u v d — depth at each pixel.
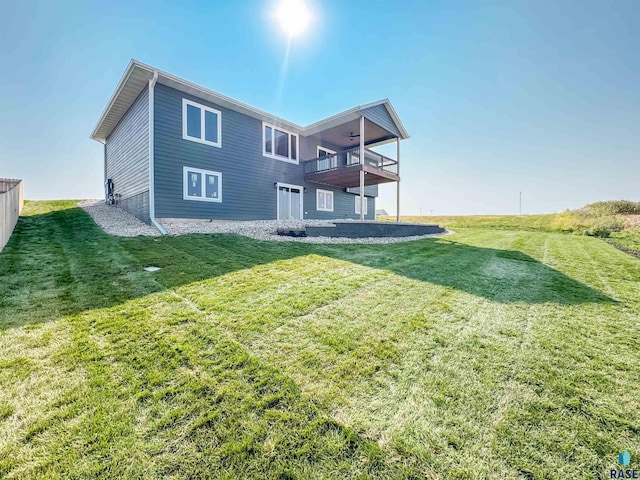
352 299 3.97
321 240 9.11
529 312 3.69
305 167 14.77
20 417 1.80
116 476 1.47
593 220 15.93
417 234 12.99
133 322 3.09
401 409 1.97
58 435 1.69
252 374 2.30
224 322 3.17
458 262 6.59
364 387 2.19
